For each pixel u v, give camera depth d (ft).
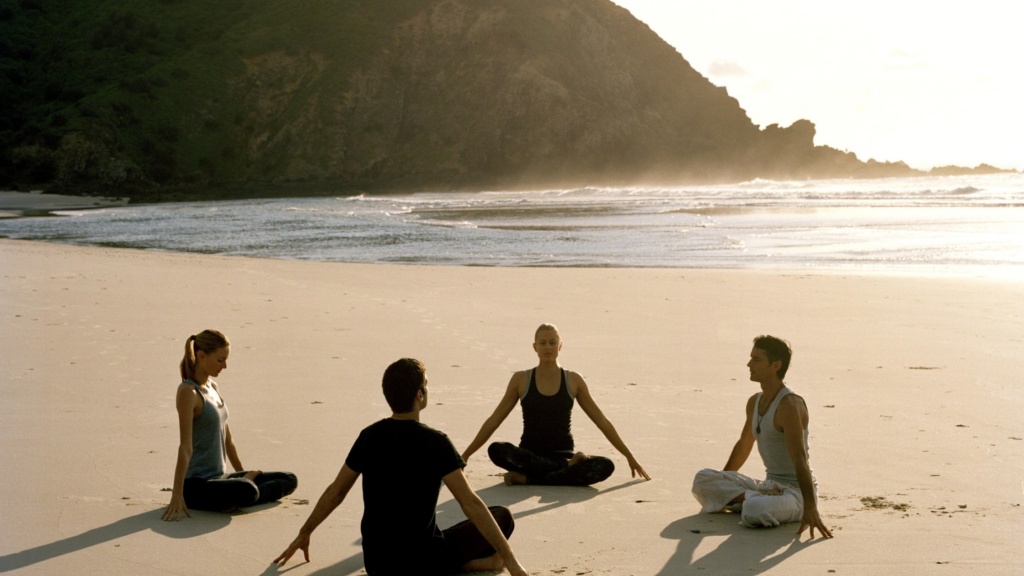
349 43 489.26
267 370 35.45
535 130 465.06
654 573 15.83
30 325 46.19
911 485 21.16
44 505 19.57
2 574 15.66
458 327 46.42
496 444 21.50
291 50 492.95
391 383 14.89
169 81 458.09
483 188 436.76
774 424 18.38
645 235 119.55
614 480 22.11
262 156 446.60
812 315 51.37
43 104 451.94
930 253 90.84
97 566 16.14
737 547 17.12
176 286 64.03
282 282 67.10
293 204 255.50
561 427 22.18
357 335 43.83
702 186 422.82
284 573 15.92
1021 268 77.20
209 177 426.51
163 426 26.53
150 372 34.65
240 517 19.11
